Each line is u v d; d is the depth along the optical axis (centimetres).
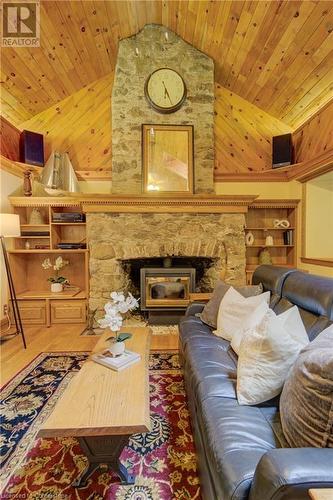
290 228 444
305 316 179
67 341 340
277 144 416
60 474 150
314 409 99
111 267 402
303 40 301
